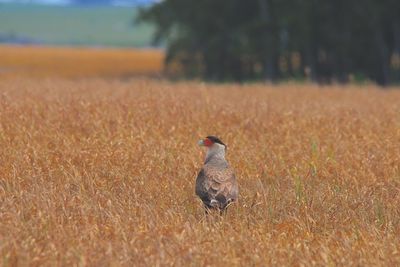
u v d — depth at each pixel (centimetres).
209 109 5628
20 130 4606
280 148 4622
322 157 4472
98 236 2878
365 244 2861
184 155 4303
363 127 5412
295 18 19575
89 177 3722
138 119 5088
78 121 4969
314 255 2733
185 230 2884
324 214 3309
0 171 3847
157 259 2577
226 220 3138
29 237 2673
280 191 3766
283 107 6341
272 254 2723
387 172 4219
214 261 2605
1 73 17138
